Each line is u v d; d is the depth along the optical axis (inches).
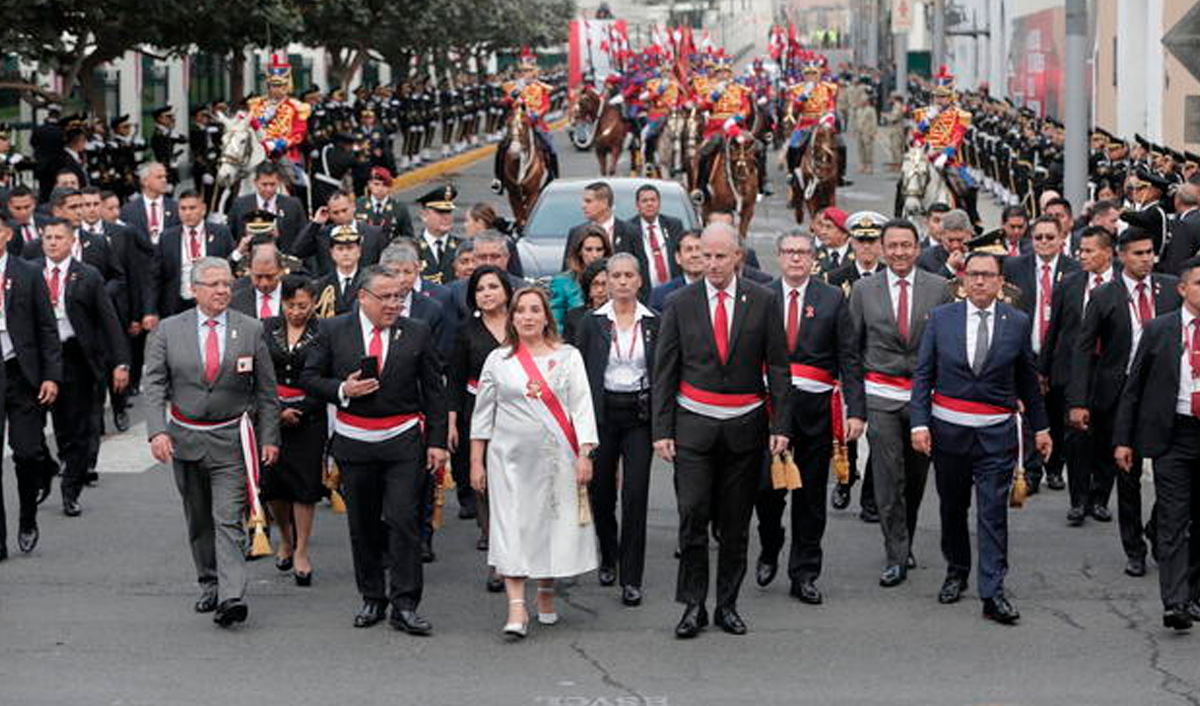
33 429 920.9
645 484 818.8
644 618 796.6
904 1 4441.4
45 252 1003.9
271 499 851.4
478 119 4345.5
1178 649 741.9
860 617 796.6
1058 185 2012.8
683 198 1497.3
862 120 3587.6
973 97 3302.2
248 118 2042.3
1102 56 2849.4
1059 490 1067.9
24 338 923.4
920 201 2215.8
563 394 767.7
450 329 952.3
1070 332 987.3
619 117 3179.1
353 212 1163.3
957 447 799.1
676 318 759.7
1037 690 685.9
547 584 783.7
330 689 690.8
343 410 772.6
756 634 768.9
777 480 786.8
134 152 2289.6
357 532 778.8
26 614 802.8
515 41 5118.1
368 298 767.7
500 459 767.7
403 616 770.2
